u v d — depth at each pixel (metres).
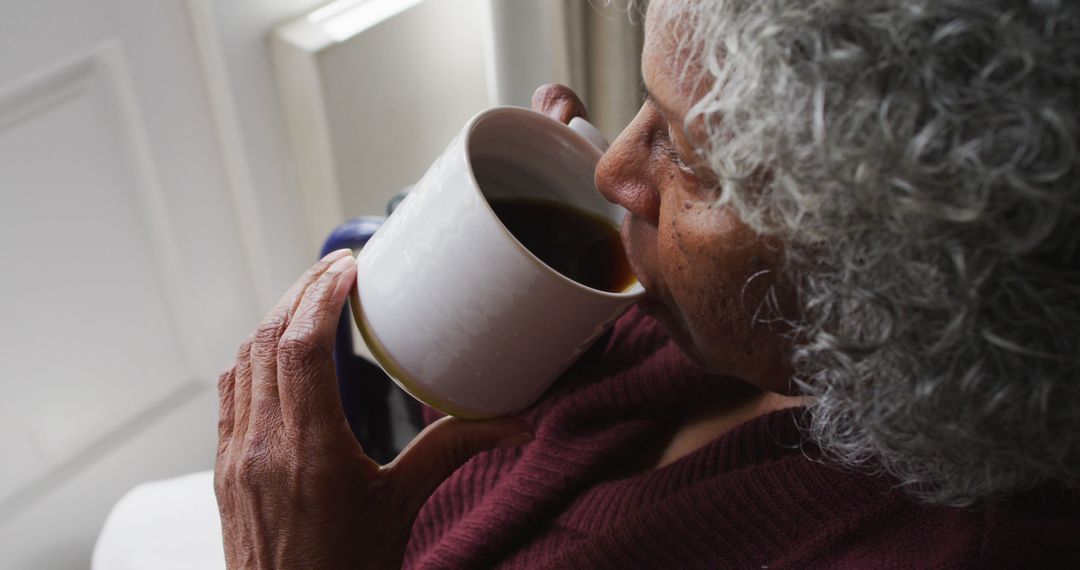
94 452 1.05
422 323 0.48
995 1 0.30
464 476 0.67
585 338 0.48
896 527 0.48
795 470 0.51
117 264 1.00
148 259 1.03
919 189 0.32
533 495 0.61
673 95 0.39
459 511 0.67
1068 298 0.33
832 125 0.33
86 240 0.96
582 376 0.65
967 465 0.40
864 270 0.36
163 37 0.94
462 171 0.45
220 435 0.59
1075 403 0.36
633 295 0.48
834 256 0.37
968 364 0.36
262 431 0.54
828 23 0.32
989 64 0.30
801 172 0.34
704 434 0.62
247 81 1.00
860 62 0.32
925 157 0.32
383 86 1.07
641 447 0.63
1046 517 0.47
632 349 0.65
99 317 1.00
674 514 0.53
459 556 0.62
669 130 0.42
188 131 1.00
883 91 0.32
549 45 0.96
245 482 0.54
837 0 0.32
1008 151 0.31
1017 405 0.36
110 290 1.00
